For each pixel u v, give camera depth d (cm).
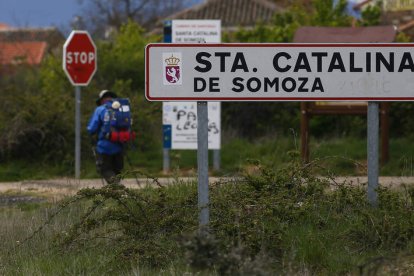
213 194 1944
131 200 2019
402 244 1756
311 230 1809
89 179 3500
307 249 1703
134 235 1858
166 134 3659
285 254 1678
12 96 3894
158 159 3881
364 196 1908
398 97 1733
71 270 1731
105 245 1878
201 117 1697
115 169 3072
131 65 4747
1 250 1967
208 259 1383
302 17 5175
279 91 1712
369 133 1833
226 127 4297
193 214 1908
